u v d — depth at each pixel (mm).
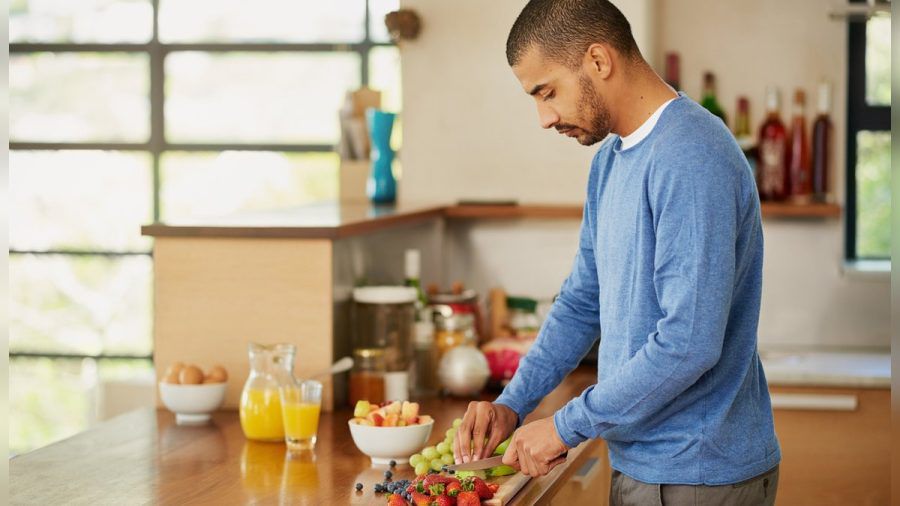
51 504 1727
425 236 3555
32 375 5840
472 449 1876
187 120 5703
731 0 3738
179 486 1845
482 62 3738
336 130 5602
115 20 5707
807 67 3709
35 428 5844
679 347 1534
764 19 3723
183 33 5664
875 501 3215
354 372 2566
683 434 1663
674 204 1558
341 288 2549
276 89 5625
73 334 5824
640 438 1705
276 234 2432
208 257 2480
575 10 1659
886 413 3207
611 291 1722
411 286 2912
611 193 1738
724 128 1626
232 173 5691
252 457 2061
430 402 2646
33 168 5816
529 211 3611
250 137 5668
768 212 3584
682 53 3779
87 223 5805
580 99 1687
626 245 1679
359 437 2002
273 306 2463
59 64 5758
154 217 5750
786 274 3758
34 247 5836
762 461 1706
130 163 5758
